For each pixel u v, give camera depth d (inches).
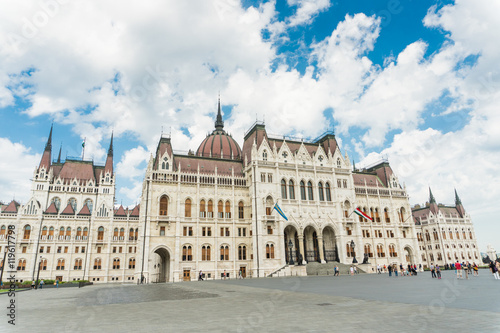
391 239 3730.3
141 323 594.6
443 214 5319.9
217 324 562.9
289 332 476.7
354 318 577.9
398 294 974.4
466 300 760.3
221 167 3388.3
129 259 4153.5
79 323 605.9
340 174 3540.8
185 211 2977.4
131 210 4483.3
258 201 3036.4
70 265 3905.0
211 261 2908.5
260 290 1323.8
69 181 4825.3
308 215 3206.2
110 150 5285.4
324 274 2817.4
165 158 3068.4
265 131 3489.2
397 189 3976.4
